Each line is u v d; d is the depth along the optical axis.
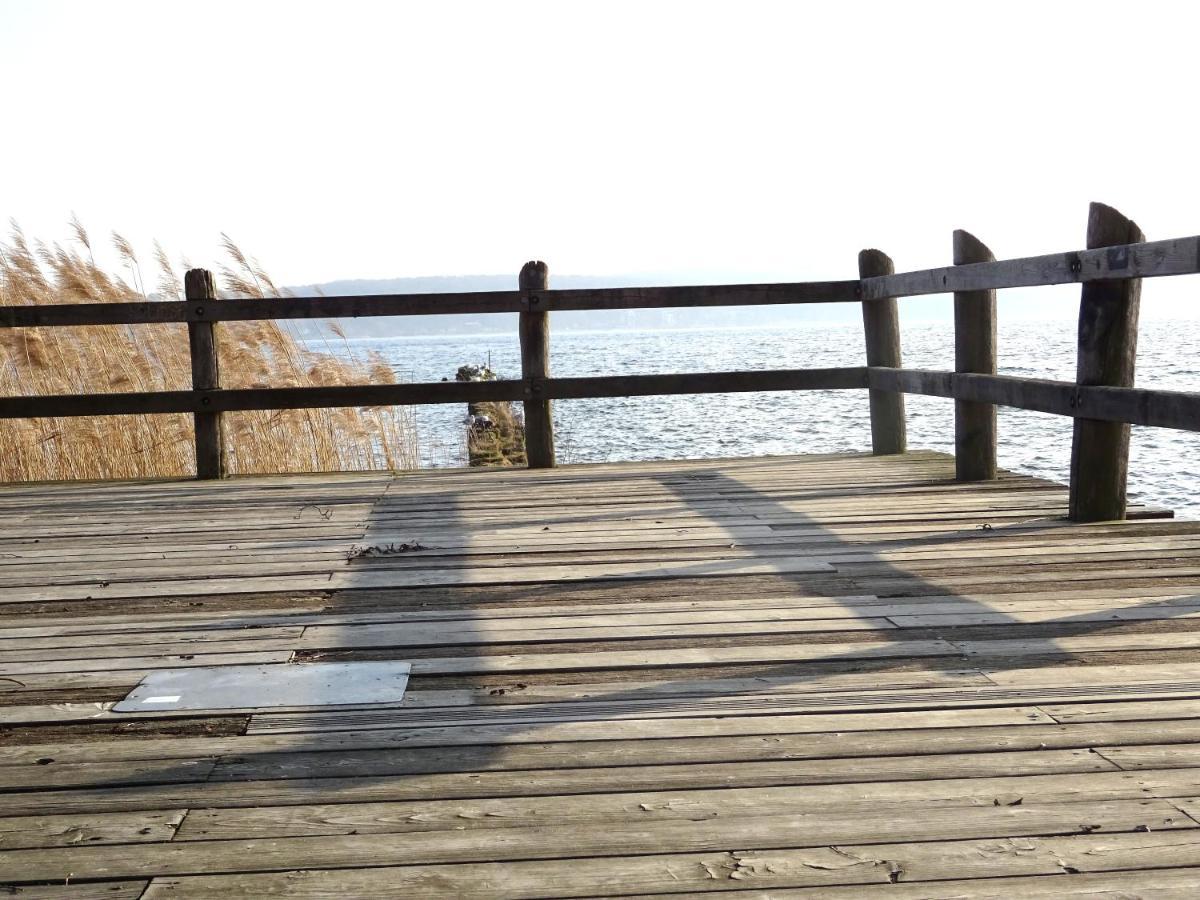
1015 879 1.85
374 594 3.82
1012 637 3.16
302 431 8.50
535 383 6.98
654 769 2.32
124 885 1.88
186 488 6.48
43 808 2.18
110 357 8.73
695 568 4.08
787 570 4.02
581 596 3.73
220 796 2.23
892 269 7.08
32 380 8.47
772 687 2.80
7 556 4.55
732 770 2.30
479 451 14.52
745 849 1.97
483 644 3.21
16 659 3.15
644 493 5.87
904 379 6.68
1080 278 4.61
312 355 9.52
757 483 6.14
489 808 2.15
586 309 6.94
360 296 6.82
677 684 2.84
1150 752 2.34
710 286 6.99
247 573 4.16
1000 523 4.79
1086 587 3.68
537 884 1.87
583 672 2.96
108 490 6.44
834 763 2.32
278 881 1.89
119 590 3.93
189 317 6.77
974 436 6.04
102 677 2.98
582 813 2.12
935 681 2.81
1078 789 2.17
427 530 4.96
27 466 7.83
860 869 1.89
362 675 2.96
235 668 3.03
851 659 3.00
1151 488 8.88
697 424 16.77
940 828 2.03
